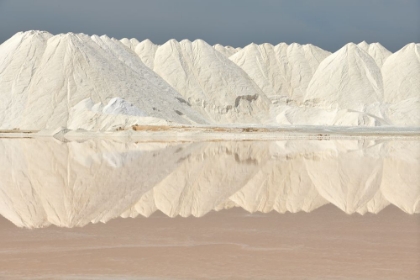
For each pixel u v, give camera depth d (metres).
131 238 13.13
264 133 89.25
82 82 115.00
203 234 13.62
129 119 98.56
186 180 25.56
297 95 171.50
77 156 39.88
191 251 11.71
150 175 27.45
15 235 13.62
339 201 19.61
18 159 37.16
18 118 107.75
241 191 22.23
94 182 24.72
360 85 155.25
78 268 10.38
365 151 46.22
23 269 10.36
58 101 110.38
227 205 18.83
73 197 20.28
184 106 135.25
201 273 9.95
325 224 15.04
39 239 13.08
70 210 17.59
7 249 12.01
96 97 112.50
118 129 93.44
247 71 173.75
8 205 18.53
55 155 40.84
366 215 16.64
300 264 10.59
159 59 159.12
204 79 153.75
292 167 31.80
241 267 10.38
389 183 24.62
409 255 11.30
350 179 26.08
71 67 117.44
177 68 155.12
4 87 115.31
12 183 24.38
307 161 35.91
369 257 11.12
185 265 10.53
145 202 19.31
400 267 10.35
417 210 17.62
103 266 10.52
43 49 124.31
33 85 114.88
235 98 150.38
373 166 32.31
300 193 21.69
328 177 26.97
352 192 21.91
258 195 21.12
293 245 12.28
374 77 158.62
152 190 22.30
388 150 47.69
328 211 17.44
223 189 22.73
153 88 128.88
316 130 98.75
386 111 144.38
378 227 14.54
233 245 12.30
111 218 16.22
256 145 56.16
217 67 156.25
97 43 136.50
